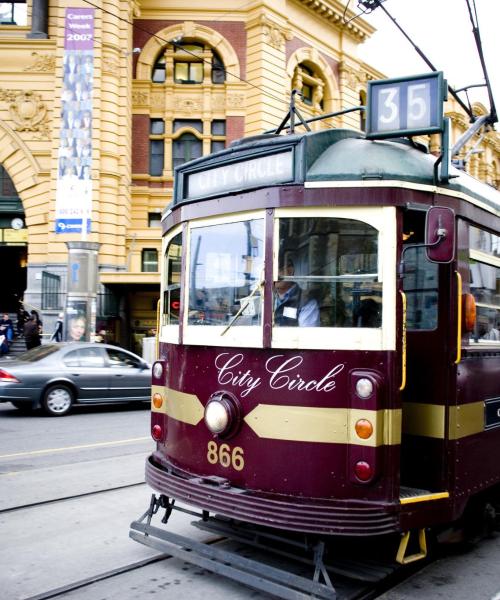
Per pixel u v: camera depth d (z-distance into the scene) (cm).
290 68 2906
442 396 460
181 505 658
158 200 2844
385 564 452
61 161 2477
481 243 518
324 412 411
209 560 449
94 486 725
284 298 430
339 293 421
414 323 483
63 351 1345
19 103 2539
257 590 454
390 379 406
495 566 510
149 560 507
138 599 439
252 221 450
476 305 503
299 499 410
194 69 2912
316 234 428
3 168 2658
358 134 493
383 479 401
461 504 465
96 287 1998
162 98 2873
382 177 423
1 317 2531
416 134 452
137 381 1398
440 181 453
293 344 421
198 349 474
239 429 439
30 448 948
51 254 2478
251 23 2805
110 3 2555
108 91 2541
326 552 468
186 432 479
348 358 411
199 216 487
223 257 467
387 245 417
